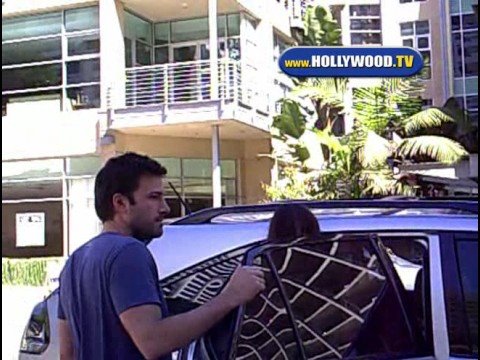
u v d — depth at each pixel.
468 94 26.47
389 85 17.28
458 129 20.23
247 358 2.37
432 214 3.12
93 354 2.36
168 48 22.27
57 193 20.97
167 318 2.27
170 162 21.17
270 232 3.06
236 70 19.20
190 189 21.39
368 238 2.91
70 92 20.89
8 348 9.51
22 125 21.22
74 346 2.51
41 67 21.20
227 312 2.31
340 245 2.84
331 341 2.61
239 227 3.60
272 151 20.95
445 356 2.71
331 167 17.23
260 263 2.58
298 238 2.86
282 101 19.20
